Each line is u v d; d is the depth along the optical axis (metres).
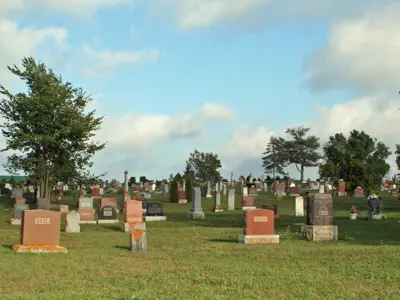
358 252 17.94
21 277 13.38
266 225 22.48
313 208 23.81
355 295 11.52
